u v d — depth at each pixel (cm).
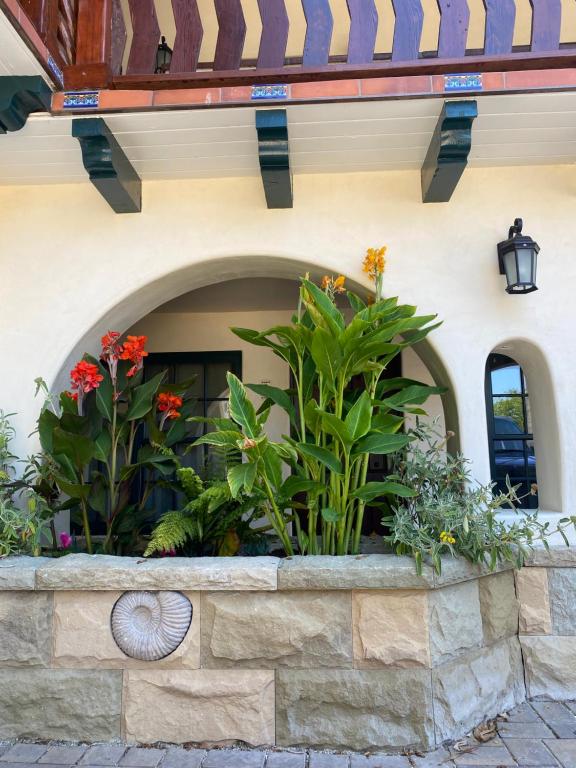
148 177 328
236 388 271
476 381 311
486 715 257
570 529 301
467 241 321
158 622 243
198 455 531
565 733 247
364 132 289
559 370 310
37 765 223
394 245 322
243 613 242
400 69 267
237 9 281
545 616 287
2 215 334
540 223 321
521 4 446
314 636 240
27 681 244
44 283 328
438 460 292
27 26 237
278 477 273
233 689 239
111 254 328
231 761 227
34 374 322
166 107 268
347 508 289
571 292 315
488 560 267
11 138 289
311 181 328
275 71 269
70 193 334
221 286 459
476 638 262
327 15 279
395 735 234
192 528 286
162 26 475
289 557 256
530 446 488
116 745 238
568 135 294
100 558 257
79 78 271
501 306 315
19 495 308
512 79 262
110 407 319
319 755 232
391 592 242
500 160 318
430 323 315
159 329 542
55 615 247
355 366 279
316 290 271
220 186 330
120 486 319
